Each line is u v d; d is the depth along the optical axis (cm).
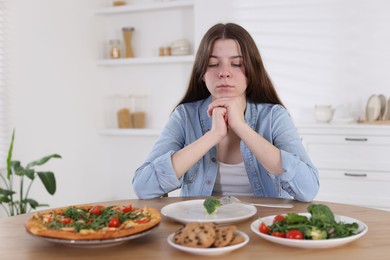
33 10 351
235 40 170
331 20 365
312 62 372
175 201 158
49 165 369
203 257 101
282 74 381
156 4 400
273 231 111
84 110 407
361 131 327
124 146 435
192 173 178
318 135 338
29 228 109
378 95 344
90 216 121
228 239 102
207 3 381
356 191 331
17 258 103
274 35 380
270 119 178
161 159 158
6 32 329
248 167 174
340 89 366
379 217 134
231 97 168
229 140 178
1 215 328
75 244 104
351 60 362
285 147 167
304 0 370
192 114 191
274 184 174
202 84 191
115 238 102
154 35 419
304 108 376
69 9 388
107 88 436
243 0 383
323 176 338
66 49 385
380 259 99
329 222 110
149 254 104
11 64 333
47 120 366
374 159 325
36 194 356
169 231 122
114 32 432
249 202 154
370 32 355
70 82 390
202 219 125
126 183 436
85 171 409
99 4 425
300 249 106
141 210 126
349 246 108
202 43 176
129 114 421
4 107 328
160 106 421
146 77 423
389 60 352
